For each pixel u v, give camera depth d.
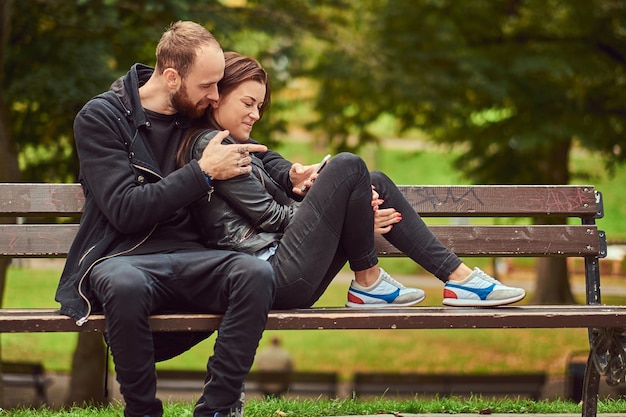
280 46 15.34
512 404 6.00
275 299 4.21
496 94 16.75
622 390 9.13
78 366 14.45
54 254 4.89
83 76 11.93
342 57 16.80
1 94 10.75
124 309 3.76
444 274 4.48
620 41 17.80
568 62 17.31
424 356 22.19
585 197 5.28
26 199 4.91
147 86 4.36
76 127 4.18
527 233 5.21
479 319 4.12
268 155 4.91
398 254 5.06
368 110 20.22
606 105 18.53
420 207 5.19
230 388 3.85
